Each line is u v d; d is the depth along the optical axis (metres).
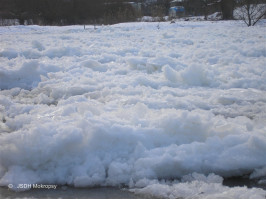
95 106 4.09
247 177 3.15
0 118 4.42
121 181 3.00
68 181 3.02
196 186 2.92
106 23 25.45
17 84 6.05
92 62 6.89
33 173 3.07
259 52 8.12
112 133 3.24
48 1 30.38
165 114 3.72
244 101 4.84
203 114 3.95
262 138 3.30
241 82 5.68
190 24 19.72
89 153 3.17
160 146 3.37
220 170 3.11
